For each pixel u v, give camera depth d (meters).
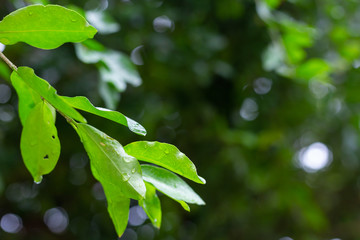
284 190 1.60
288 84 1.38
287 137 1.52
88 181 1.55
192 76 1.29
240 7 1.19
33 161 0.63
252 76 1.33
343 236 2.00
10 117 1.31
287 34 1.00
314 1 1.29
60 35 0.61
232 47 1.29
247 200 1.57
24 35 0.61
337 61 1.29
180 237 1.62
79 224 1.62
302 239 1.85
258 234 1.70
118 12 1.17
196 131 1.40
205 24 1.26
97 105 1.20
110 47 1.17
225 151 1.38
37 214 1.64
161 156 0.59
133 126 0.58
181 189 0.61
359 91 1.35
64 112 0.59
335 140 1.64
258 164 1.46
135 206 1.65
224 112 1.40
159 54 1.21
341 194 2.05
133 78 0.82
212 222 1.51
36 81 0.59
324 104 1.30
